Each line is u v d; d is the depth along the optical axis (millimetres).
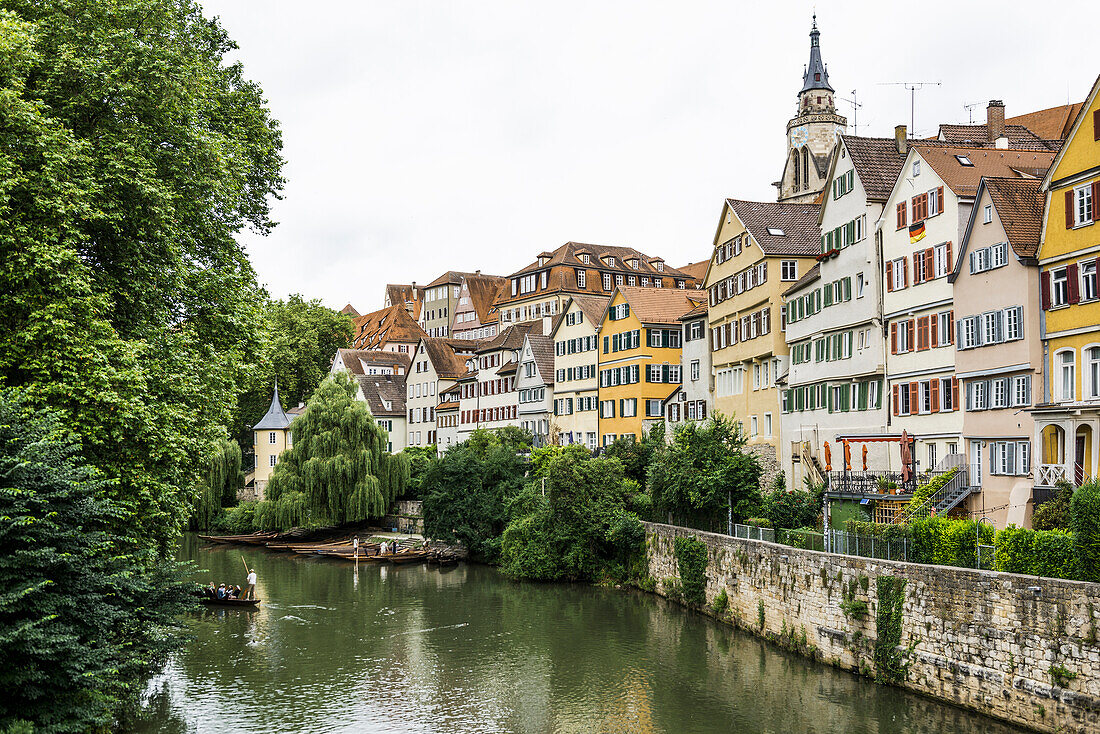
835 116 100125
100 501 19125
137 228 25203
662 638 38219
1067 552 23297
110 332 22234
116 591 20094
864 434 45219
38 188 21781
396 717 29156
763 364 56562
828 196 48812
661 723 27641
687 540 43281
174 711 29781
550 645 38000
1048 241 33062
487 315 129750
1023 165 41250
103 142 24859
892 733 24891
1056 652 22500
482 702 30562
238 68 34438
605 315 75688
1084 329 31344
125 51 25391
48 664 17656
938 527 28031
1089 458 30953
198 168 27312
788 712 27328
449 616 44688
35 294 21375
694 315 66750
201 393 26844
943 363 39125
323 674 34219
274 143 35750
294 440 76125
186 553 70500
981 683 24750
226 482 83625
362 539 73812
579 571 54406
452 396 103188
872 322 44031
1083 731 21719
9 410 18062
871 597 29234
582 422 78938
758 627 36562
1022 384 34125
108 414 21156
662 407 71062
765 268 54875
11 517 17031
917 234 41000
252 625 42906
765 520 40094
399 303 148500
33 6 25375
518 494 62312
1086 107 31422
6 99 21625
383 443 76750
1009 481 34625
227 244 30312
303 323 110625
